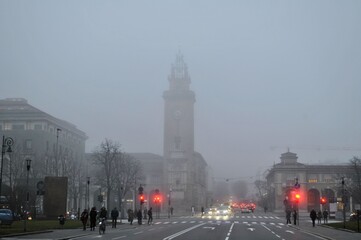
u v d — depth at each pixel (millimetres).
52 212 63250
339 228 51031
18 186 75000
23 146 116312
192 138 162625
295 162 134875
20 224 51062
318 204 130250
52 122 125562
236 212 135125
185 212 139875
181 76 170875
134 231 46406
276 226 57875
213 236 38875
